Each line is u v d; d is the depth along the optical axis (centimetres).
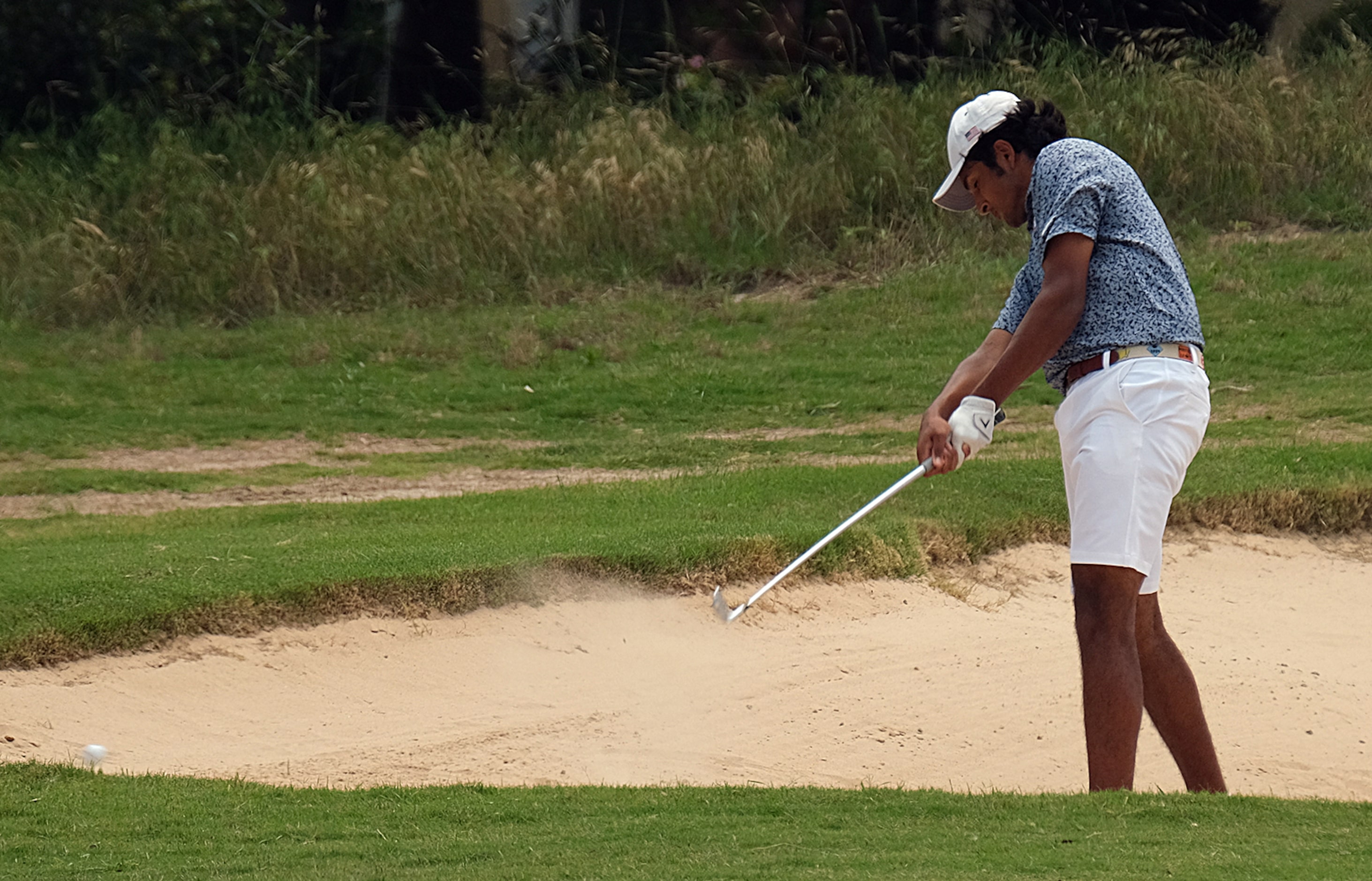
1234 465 3052
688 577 2402
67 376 4597
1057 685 2205
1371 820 1249
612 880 1094
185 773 1747
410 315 5309
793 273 5538
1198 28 6956
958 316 5066
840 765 1933
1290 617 2552
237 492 3397
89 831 1328
